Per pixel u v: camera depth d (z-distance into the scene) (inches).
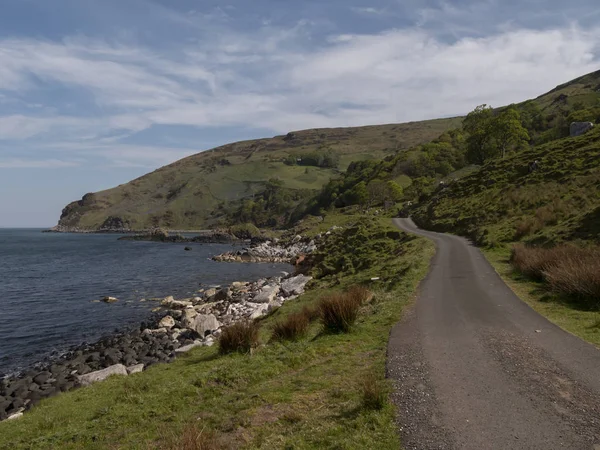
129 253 3309.5
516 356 321.7
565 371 287.0
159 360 674.2
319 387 294.5
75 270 2130.9
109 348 769.6
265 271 2070.6
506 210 1393.9
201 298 1304.1
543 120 4704.7
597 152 1605.6
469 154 3597.4
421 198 2824.8
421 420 226.2
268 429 238.5
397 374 297.6
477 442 200.7
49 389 557.0
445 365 309.3
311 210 6540.4
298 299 924.6
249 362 384.8
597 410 228.4
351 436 213.9
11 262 2566.4
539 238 947.3
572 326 400.5
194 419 272.8
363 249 1503.4
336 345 398.6
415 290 626.8
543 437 202.7
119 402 369.7
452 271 763.4
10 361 746.8
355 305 471.8
